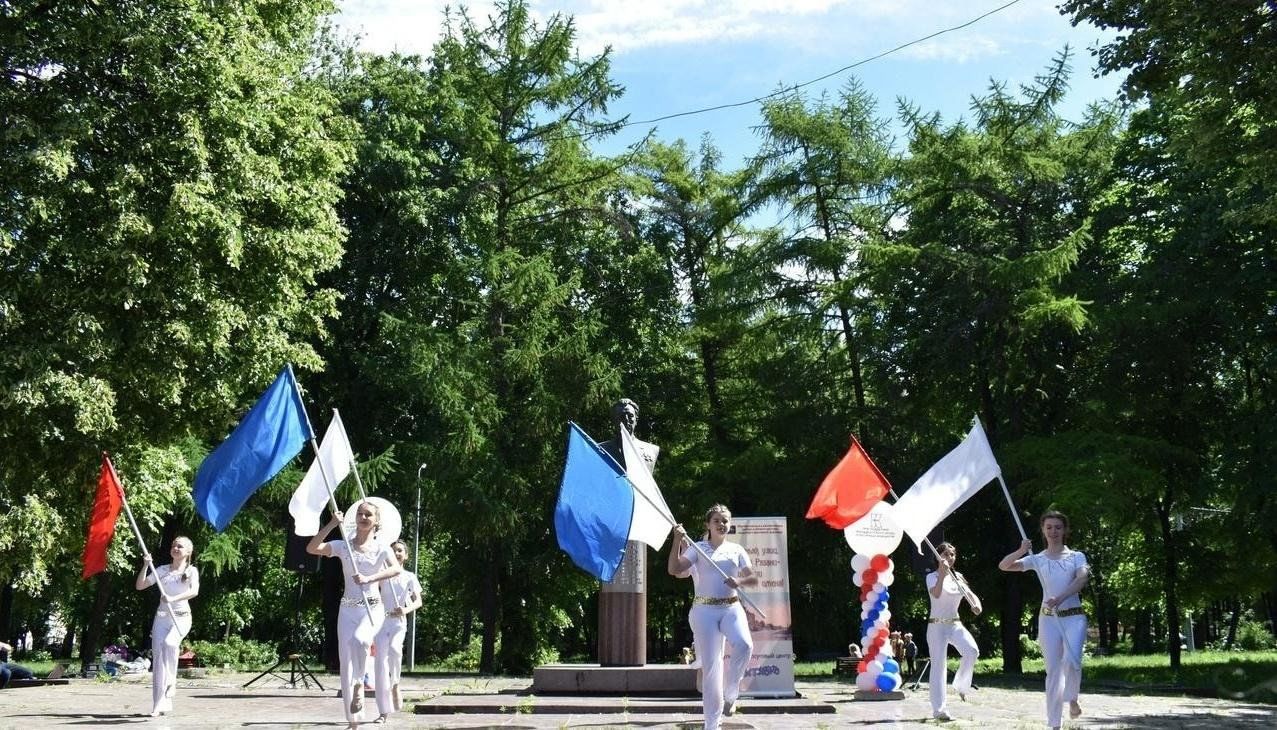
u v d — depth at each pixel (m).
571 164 32.66
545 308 30.38
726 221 33.91
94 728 11.05
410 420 32.31
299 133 21.53
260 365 20.56
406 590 12.90
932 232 30.48
